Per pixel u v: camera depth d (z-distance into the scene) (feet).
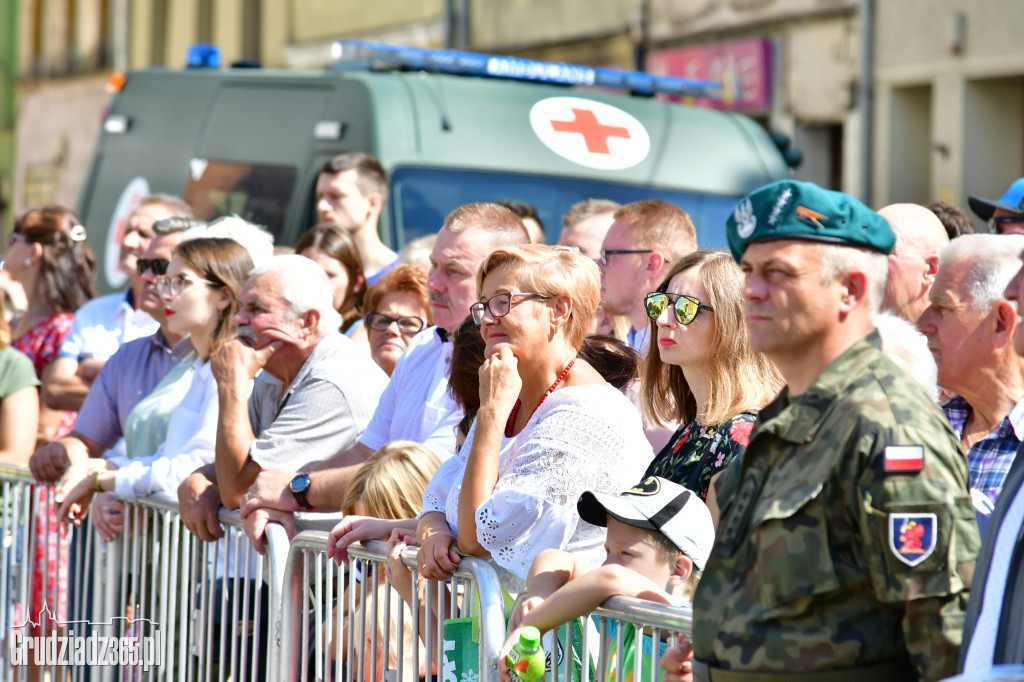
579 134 60.70
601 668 22.90
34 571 42.52
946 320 27.20
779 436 18.93
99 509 38.22
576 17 128.67
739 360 26.68
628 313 39.73
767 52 111.65
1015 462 19.25
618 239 39.58
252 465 33.32
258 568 32.04
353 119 57.88
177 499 35.19
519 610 24.06
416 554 27.43
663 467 26.96
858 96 104.99
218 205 64.54
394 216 55.57
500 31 136.05
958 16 97.40
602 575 22.89
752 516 19.03
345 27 153.38
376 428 34.63
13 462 45.62
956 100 98.12
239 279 38.19
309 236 45.27
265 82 64.23
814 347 19.29
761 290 19.30
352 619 29.27
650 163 61.41
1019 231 37.73
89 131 199.41
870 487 18.02
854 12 105.09
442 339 34.73
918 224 31.42
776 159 65.21
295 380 34.65
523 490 25.79
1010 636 17.53
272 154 61.98
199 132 67.56
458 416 33.53
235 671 33.30
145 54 189.78
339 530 29.32
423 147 57.16
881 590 18.07
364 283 45.80
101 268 72.43
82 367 53.88
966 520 18.11
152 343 43.73
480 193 57.47
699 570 23.93
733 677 18.86
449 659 26.48
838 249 19.01
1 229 217.36
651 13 121.90
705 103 118.21
